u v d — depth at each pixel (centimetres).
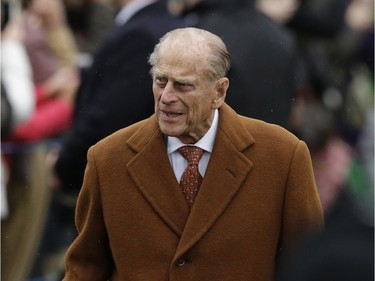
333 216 518
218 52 769
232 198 795
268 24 1117
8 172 1387
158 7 1112
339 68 1606
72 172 1188
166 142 809
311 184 810
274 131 812
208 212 793
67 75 1512
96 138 1134
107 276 854
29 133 1399
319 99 1528
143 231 803
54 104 1468
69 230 1510
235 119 809
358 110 1400
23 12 1505
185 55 760
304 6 1650
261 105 1095
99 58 1119
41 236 1462
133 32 1100
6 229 1392
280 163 801
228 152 798
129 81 1103
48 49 1527
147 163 804
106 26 1762
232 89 1073
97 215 823
